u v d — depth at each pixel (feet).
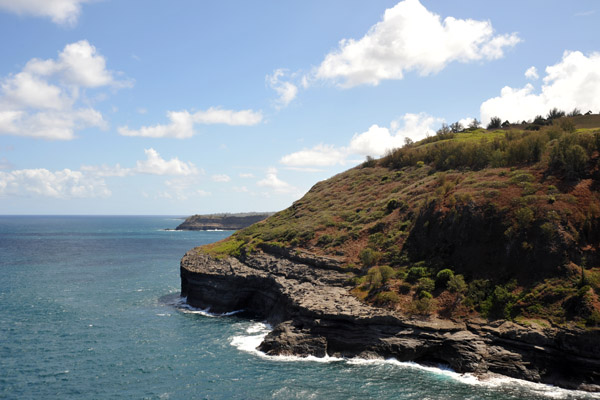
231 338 171.94
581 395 114.73
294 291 184.65
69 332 176.76
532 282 145.38
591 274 136.67
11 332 174.70
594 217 151.94
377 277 174.70
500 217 166.91
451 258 172.45
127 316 206.80
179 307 229.86
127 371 135.03
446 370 132.87
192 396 117.19
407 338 141.49
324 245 227.61
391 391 118.32
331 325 152.05
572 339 121.90
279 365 139.44
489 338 134.51
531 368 125.90
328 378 127.75
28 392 119.24
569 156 175.42
